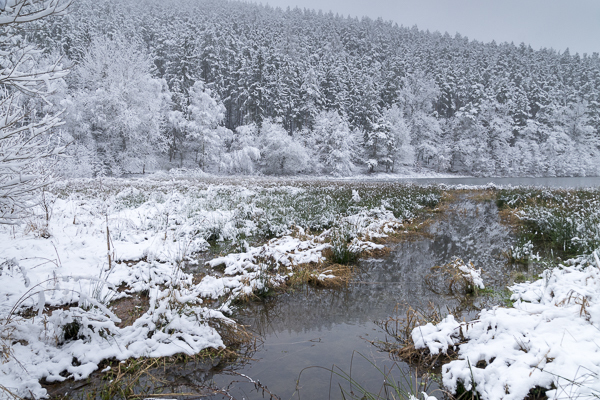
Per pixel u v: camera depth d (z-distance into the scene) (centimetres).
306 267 542
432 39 9694
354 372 275
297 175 3834
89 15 5069
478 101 5075
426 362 288
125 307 376
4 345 249
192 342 296
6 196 256
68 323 293
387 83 5262
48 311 338
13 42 253
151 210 829
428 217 1102
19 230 566
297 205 1077
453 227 945
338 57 5909
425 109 5306
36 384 230
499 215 1159
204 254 601
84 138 2664
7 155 242
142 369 267
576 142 5388
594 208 913
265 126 3869
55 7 229
